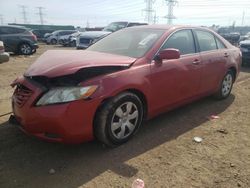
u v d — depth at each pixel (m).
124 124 3.63
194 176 3.09
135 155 3.49
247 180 3.05
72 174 3.07
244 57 10.87
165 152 3.59
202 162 3.38
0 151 3.49
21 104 3.28
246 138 4.06
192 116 4.88
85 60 3.51
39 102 3.13
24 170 3.12
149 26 4.77
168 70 4.06
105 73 3.38
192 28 4.88
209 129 4.35
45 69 3.34
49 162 3.29
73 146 3.65
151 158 3.43
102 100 3.27
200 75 4.78
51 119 3.04
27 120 3.19
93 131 3.38
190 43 4.71
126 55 4.02
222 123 4.61
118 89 3.37
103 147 3.64
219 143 3.89
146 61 3.84
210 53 5.08
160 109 4.14
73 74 3.19
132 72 3.59
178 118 4.76
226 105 5.56
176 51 3.80
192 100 4.86
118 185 2.91
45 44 30.12
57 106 3.05
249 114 5.07
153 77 3.84
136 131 3.86
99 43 4.79
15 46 14.64
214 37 5.40
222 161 3.41
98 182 2.95
